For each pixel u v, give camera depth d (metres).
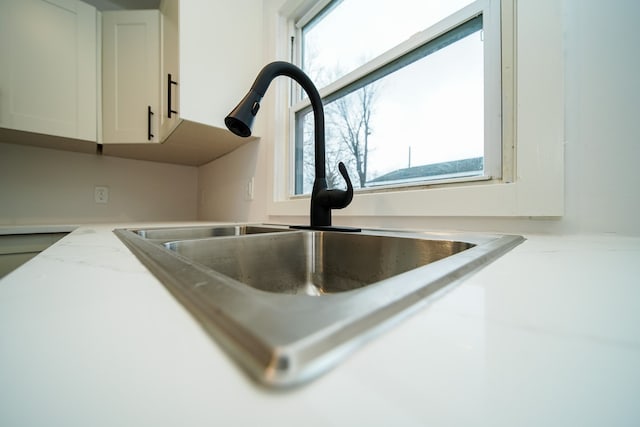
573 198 0.55
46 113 1.26
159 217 1.94
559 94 0.55
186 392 0.10
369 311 0.15
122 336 0.14
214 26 1.19
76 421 0.09
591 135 0.53
